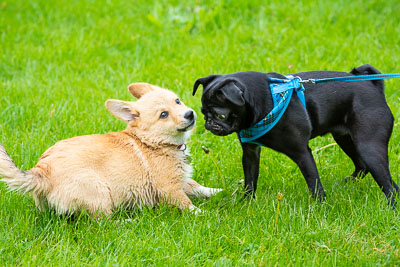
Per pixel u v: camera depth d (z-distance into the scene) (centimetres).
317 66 1048
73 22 1388
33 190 563
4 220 587
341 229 564
